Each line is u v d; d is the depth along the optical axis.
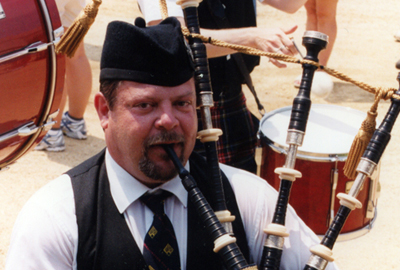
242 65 2.60
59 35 2.45
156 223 1.37
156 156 1.30
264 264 1.32
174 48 1.23
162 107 1.26
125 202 1.36
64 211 1.35
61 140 3.95
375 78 5.57
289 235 1.45
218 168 1.39
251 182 1.51
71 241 1.33
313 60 1.38
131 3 7.69
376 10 7.83
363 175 1.35
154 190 1.38
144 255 1.34
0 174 3.57
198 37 1.46
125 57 1.25
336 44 6.54
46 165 3.76
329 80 3.28
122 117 1.28
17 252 1.33
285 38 2.05
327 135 2.85
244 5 2.64
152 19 2.19
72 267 1.34
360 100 5.01
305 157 2.66
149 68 1.24
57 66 2.49
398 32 6.79
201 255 1.39
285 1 2.70
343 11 7.76
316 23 5.21
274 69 5.77
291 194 2.78
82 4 3.65
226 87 2.59
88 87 4.01
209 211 1.25
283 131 2.84
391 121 1.37
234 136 2.70
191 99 1.31
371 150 1.36
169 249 1.36
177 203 1.41
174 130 1.28
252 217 1.47
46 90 2.53
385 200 3.46
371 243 2.98
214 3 2.50
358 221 2.98
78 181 1.41
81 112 4.12
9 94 2.35
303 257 1.46
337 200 2.76
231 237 1.23
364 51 6.38
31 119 2.54
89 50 6.00
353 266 2.79
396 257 2.88
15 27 2.29
